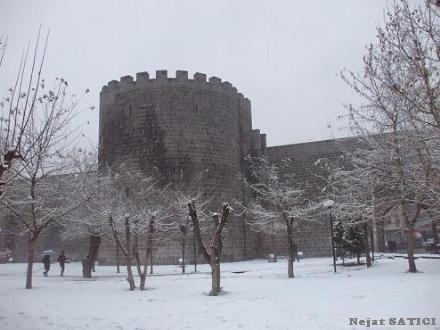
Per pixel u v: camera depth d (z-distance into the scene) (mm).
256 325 8828
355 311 9562
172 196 30484
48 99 17031
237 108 38906
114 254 33375
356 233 23734
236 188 36469
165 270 27719
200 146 34781
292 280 17359
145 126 34500
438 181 10203
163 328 8961
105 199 20906
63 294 15164
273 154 39656
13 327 9227
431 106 8703
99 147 32781
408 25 9273
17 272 30109
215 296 13594
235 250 35375
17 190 18391
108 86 36844
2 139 11680
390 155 14305
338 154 37156
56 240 41344
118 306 12141
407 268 19250
